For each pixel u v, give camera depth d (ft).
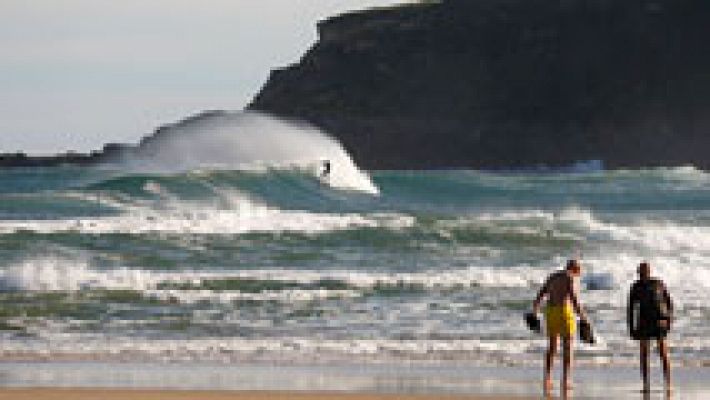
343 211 579.89
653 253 405.18
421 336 264.31
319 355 237.86
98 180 652.48
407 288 324.39
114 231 410.52
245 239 407.85
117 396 179.01
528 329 271.90
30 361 228.63
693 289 323.78
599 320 281.13
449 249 407.03
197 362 228.22
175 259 386.11
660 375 216.54
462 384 202.08
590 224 445.78
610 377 212.84
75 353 239.09
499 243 413.80
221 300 304.71
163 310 293.84
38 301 302.04
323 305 302.04
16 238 400.88
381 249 406.00
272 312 293.02
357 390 193.77
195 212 498.28
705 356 239.30
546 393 192.54
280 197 592.19
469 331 270.05
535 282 332.19
